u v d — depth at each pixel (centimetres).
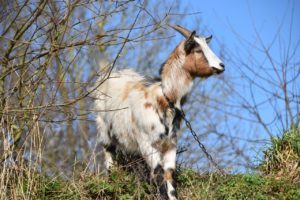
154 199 2286
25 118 2242
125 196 2264
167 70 2389
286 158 2508
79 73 3225
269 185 2347
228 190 2302
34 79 2362
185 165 2505
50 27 2384
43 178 2305
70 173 2383
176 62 2383
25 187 2245
